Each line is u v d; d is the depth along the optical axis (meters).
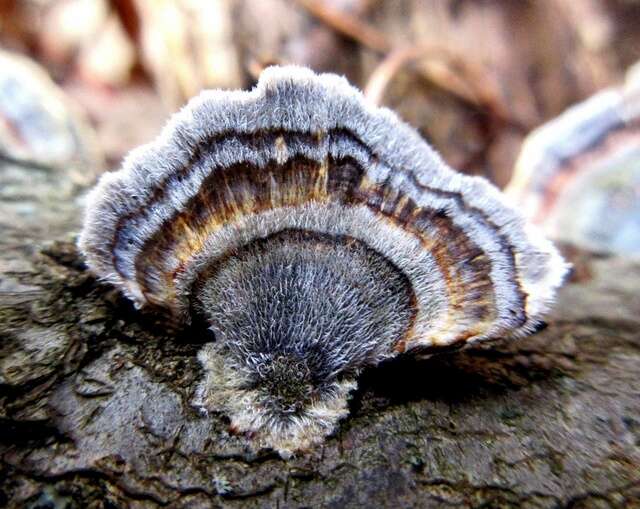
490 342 0.05
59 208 0.08
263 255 0.05
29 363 0.05
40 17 0.17
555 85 0.16
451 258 0.05
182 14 0.14
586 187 0.11
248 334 0.05
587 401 0.05
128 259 0.05
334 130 0.05
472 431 0.05
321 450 0.05
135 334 0.05
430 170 0.05
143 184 0.05
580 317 0.07
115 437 0.05
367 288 0.05
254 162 0.05
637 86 0.11
